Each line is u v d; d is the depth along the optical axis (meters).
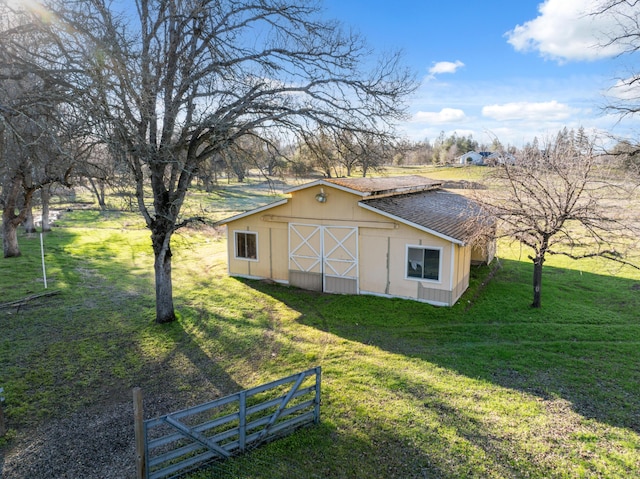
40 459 6.16
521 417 7.05
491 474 5.68
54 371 8.97
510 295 14.23
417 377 8.55
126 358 9.66
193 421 7.21
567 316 12.13
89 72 7.87
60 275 16.84
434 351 9.92
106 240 25.05
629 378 8.47
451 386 8.16
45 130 7.80
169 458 5.55
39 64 8.56
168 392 8.21
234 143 11.35
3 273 16.72
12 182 17.77
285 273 15.92
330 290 14.96
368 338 10.79
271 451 6.20
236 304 13.65
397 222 13.43
